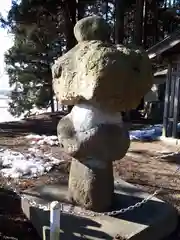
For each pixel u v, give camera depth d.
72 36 16.44
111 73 3.24
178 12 22.05
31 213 3.83
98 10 18.59
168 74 9.95
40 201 3.99
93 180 3.66
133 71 3.40
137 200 4.12
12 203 4.47
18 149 8.12
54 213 2.76
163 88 17.80
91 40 3.65
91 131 3.52
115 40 15.48
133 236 3.21
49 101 21.77
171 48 9.09
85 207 3.74
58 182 4.79
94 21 3.66
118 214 3.67
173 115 9.85
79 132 3.59
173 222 3.82
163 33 22.47
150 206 3.93
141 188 4.96
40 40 18.70
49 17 17.05
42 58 19.50
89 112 3.56
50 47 19.62
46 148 8.32
